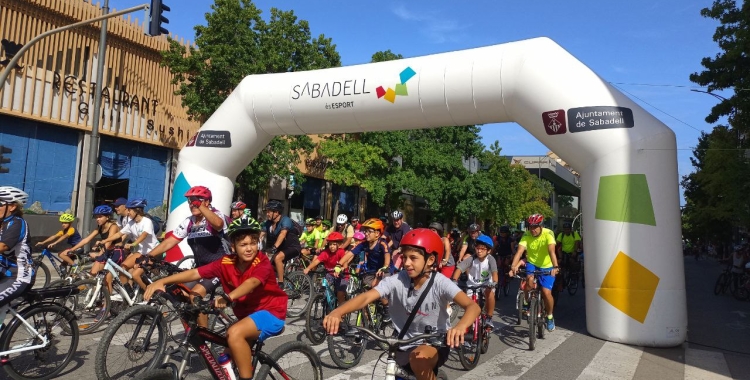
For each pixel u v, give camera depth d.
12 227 4.67
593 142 8.06
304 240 15.25
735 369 6.63
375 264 7.12
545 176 56.47
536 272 8.05
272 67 17.84
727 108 18.72
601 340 7.95
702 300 14.23
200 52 17.20
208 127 11.39
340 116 10.24
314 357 4.21
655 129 7.96
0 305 4.58
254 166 18.88
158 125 19.73
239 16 17.03
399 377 3.27
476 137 25.55
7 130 15.75
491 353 6.92
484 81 8.93
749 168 21.52
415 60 9.75
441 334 3.12
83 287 6.63
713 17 18.69
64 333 5.20
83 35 17.34
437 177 24.06
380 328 6.52
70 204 17.39
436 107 9.41
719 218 24.77
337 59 19.84
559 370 6.19
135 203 7.22
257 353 3.77
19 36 15.69
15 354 4.77
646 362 6.78
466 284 6.71
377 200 23.09
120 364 4.57
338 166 22.92
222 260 3.87
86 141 17.66
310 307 6.60
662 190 7.82
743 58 18.23
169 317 4.79
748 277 14.29
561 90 8.29
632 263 7.77
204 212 5.18
